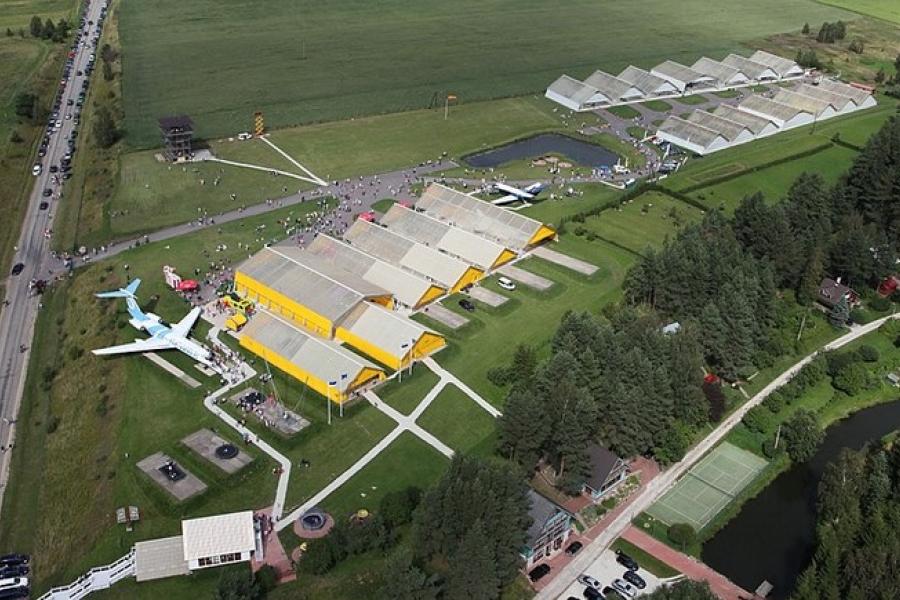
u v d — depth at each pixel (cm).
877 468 19588
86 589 17500
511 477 17738
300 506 19675
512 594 17662
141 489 19975
